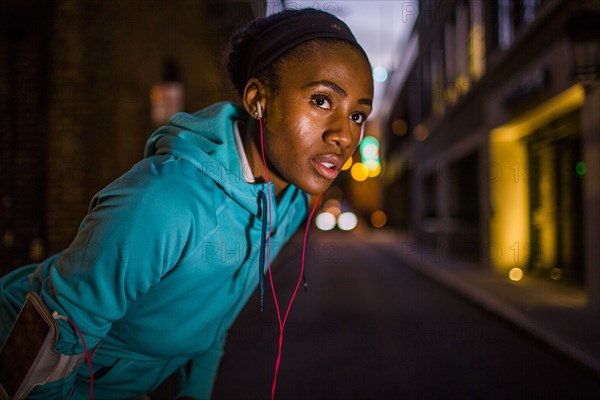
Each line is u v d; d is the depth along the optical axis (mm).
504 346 5000
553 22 7438
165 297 994
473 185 12641
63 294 850
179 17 10492
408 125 22656
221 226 1005
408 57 21688
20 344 870
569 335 5016
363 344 5020
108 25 7164
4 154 6562
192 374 1312
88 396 1100
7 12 6527
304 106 948
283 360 4465
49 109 6559
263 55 989
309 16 987
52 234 6488
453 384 3891
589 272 6340
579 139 7992
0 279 1072
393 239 24156
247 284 1200
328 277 10523
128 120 7809
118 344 1062
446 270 11000
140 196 866
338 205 49531
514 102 8859
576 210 8133
